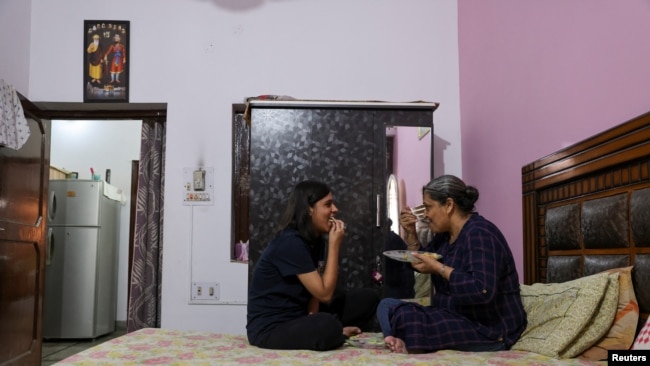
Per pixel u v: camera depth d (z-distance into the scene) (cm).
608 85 202
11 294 342
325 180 311
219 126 377
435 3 386
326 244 296
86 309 561
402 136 315
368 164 312
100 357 192
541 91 257
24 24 372
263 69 381
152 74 380
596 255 199
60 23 382
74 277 563
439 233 242
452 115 378
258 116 313
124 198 651
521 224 278
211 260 368
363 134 314
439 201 225
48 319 557
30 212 370
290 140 312
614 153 188
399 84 380
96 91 378
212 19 384
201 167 374
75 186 571
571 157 219
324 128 313
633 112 186
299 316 230
